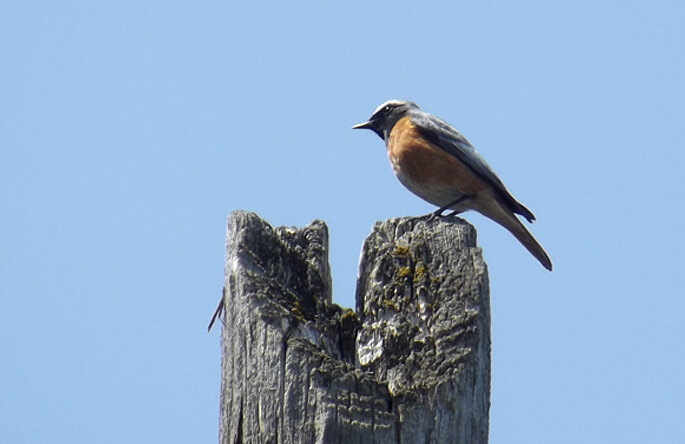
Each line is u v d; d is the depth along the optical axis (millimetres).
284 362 8766
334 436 8328
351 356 9656
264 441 8555
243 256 9547
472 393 9008
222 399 9156
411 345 9391
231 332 9289
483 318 9398
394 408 8695
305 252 10383
